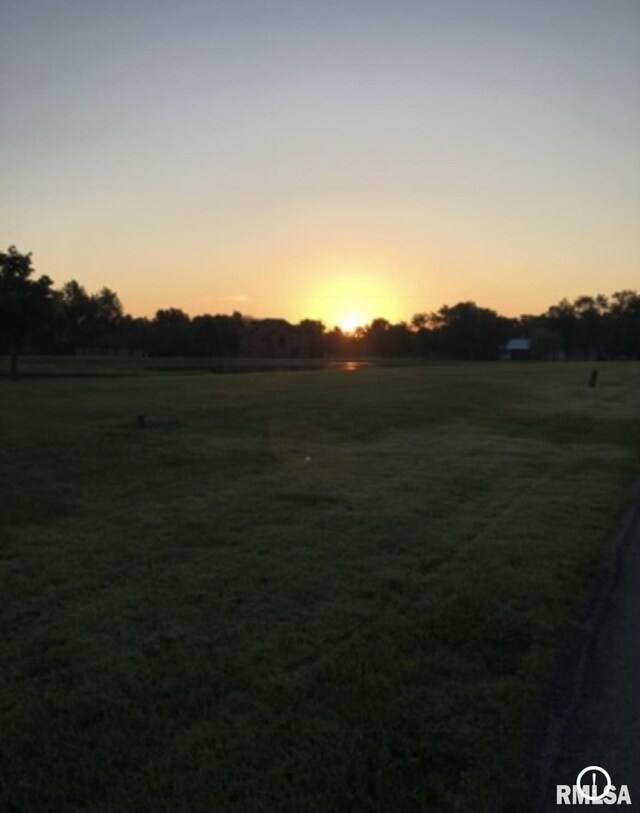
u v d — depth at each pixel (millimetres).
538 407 21984
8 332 39406
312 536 7066
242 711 3771
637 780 3279
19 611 5133
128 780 3211
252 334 106938
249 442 13484
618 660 4484
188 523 7527
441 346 119250
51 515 7812
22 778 3227
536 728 3678
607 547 6941
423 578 5867
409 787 3180
